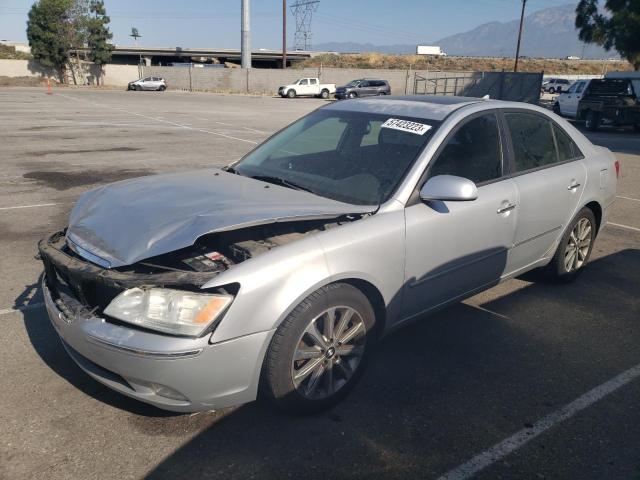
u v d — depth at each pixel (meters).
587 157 4.82
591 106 20.86
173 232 2.78
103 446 2.76
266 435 2.88
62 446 2.75
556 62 88.25
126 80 60.41
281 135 4.38
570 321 4.32
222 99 37.12
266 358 2.77
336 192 3.44
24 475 2.55
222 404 2.72
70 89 48.62
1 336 3.82
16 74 57.69
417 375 3.49
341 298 2.96
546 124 4.49
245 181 3.62
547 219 4.33
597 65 87.56
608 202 5.10
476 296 4.76
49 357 3.57
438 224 3.40
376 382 3.39
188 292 2.59
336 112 4.29
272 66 91.75
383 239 3.11
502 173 3.94
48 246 3.05
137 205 3.15
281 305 2.70
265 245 2.94
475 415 3.10
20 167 10.06
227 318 2.59
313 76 49.81
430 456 2.76
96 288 2.82
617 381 3.49
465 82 41.88
